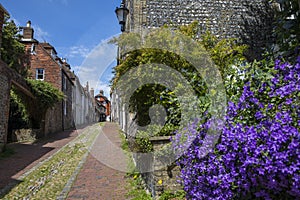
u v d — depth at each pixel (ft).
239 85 11.32
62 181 19.16
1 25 32.58
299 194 7.39
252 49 27.84
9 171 22.62
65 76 72.69
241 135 8.54
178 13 30.04
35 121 49.78
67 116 74.33
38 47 67.82
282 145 7.83
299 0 12.55
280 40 13.70
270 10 30.27
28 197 15.84
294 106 8.55
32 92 47.11
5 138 32.30
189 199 11.22
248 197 8.77
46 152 32.48
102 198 15.14
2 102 31.86
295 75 9.22
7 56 61.26
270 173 7.85
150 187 14.61
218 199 9.26
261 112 9.03
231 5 31.07
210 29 29.91
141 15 29.27
